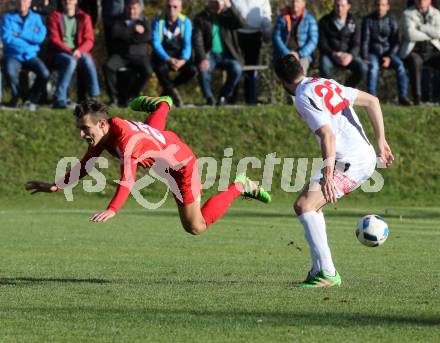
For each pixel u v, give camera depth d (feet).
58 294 58.34
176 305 53.83
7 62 153.17
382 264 76.84
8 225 111.34
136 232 104.17
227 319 49.24
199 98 192.95
